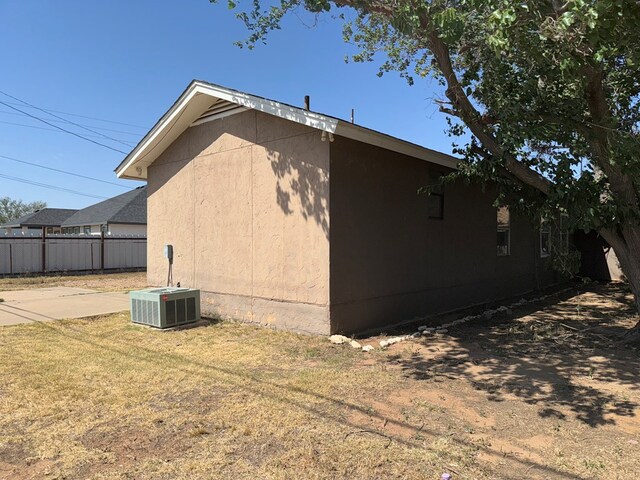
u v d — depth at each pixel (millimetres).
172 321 7520
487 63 6895
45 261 18531
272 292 7500
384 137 6910
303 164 6996
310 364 5480
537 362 5688
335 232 6734
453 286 9531
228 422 3783
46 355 5789
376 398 4367
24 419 3846
